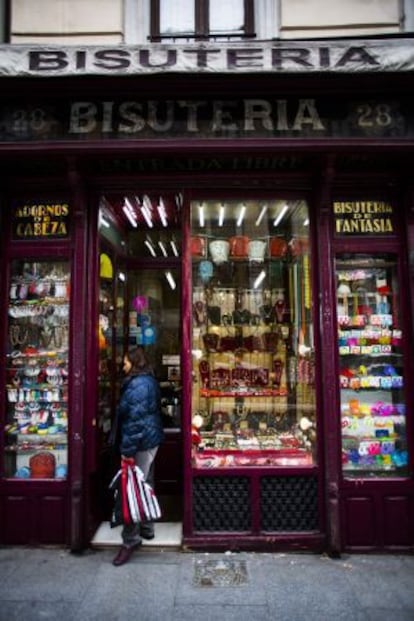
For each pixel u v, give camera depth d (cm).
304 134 366
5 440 392
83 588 317
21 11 416
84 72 348
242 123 366
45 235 405
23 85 357
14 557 362
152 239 546
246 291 423
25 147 356
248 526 375
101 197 421
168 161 385
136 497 350
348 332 398
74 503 370
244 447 398
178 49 349
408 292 393
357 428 390
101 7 418
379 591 313
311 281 400
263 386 415
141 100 367
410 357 388
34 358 401
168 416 525
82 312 389
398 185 400
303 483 380
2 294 400
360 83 357
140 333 540
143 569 343
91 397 391
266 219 424
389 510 372
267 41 354
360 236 400
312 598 304
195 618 283
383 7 412
